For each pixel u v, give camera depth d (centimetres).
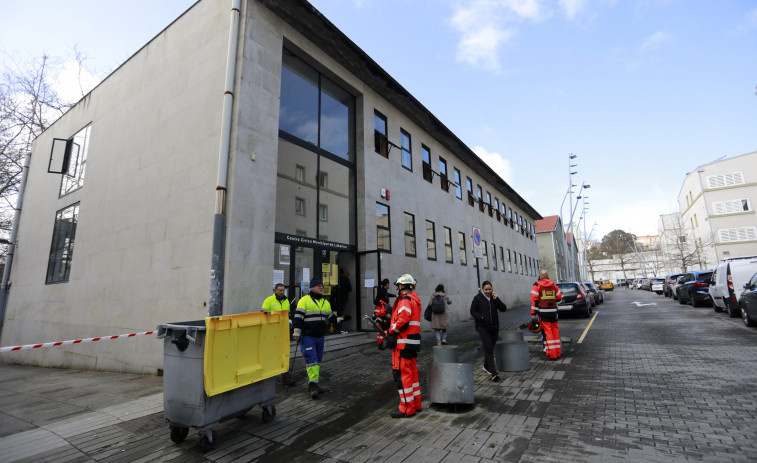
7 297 1458
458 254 1806
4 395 678
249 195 766
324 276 1021
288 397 575
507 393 548
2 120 1927
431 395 491
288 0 873
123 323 907
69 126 1372
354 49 1093
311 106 1054
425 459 352
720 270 1366
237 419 483
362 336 1028
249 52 814
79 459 377
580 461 330
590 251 9544
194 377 394
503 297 2338
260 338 457
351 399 557
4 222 2020
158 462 369
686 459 324
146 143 973
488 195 2406
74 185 1254
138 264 904
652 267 7969
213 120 812
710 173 4334
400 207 1366
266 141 824
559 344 774
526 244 3203
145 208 924
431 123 1595
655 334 1024
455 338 1140
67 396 640
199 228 778
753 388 505
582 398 503
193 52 905
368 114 1260
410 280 502
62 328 1125
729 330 1014
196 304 742
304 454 377
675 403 464
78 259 1127
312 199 1002
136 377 795
